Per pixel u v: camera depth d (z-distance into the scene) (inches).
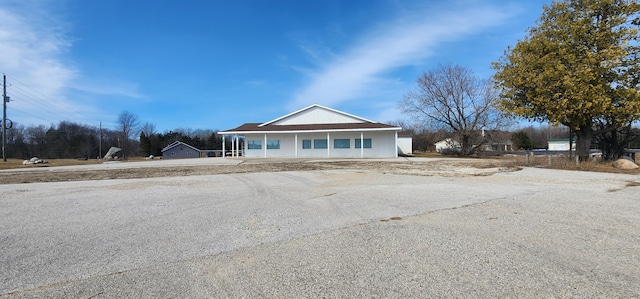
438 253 147.1
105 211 252.2
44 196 332.5
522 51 644.7
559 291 108.7
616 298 103.5
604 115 576.7
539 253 145.5
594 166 568.1
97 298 108.6
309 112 1337.4
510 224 197.0
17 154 2320.4
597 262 134.1
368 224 201.8
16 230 197.8
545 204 259.6
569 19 600.1
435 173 541.6
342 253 149.6
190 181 455.2
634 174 477.4
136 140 3011.8
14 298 109.5
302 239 172.6
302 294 109.6
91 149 2635.3
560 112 568.4
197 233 187.3
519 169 596.4
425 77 1469.0
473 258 140.2
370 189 355.3
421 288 112.7
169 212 246.4
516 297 105.1
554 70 575.8
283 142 1293.1
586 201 271.9
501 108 697.6
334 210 246.2
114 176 552.1
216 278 123.8
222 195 326.3
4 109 1405.0
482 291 109.6
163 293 111.5
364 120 1304.1
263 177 500.1
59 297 109.7
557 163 636.7
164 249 159.5
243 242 169.3
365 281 119.3
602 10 584.7
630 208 242.1
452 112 1434.5
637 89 564.7
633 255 141.9
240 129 1279.5
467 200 280.8
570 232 178.4
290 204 273.7
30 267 137.7
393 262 137.4
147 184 426.3
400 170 606.9
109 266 137.9
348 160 991.0
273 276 125.0
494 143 1478.8
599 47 575.2
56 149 2482.8
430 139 1658.5
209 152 2404.0
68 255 152.2
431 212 233.9
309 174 541.6
